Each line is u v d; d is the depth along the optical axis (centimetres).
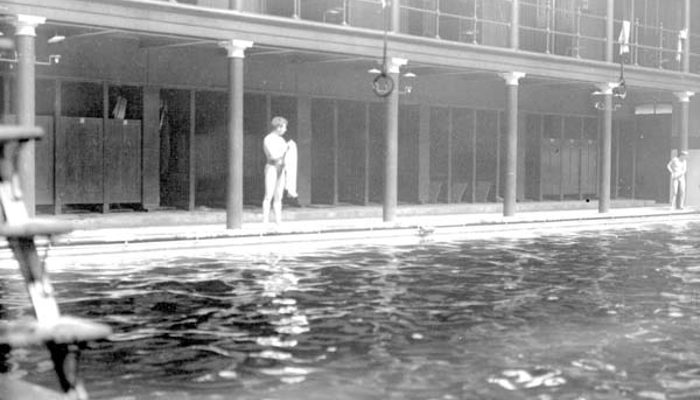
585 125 2969
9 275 1152
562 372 657
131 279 1126
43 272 358
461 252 1527
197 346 732
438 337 779
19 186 359
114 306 918
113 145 1844
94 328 345
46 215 1752
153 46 1812
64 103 1839
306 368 659
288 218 2023
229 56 1669
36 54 1723
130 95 1912
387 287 1082
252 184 2159
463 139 2609
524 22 2753
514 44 2181
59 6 1434
